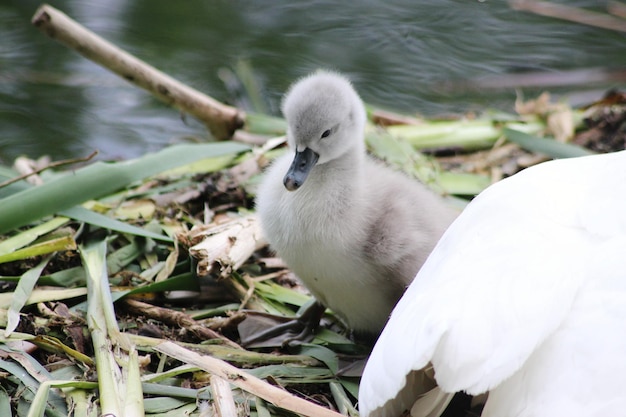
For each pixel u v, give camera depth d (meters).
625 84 9.25
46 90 9.03
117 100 8.96
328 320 5.89
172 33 10.16
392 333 3.61
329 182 5.43
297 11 10.73
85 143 8.23
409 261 5.28
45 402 4.51
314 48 9.88
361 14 10.58
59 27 7.28
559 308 3.37
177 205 6.55
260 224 5.69
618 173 4.01
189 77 9.27
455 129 7.73
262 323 5.55
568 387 3.26
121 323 5.45
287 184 5.32
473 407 4.12
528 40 10.06
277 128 7.89
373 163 6.13
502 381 3.36
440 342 3.31
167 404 4.73
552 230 3.72
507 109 8.84
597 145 7.75
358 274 5.30
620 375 3.22
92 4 10.63
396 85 9.23
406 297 3.99
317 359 5.26
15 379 4.80
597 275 3.47
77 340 5.12
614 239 3.62
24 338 5.04
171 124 8.62
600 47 9.94
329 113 5.45
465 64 9.59
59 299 5.48
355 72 9.41
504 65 9.61
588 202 3.82
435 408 3.75
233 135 7.89
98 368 4.80
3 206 5.82
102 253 5.79
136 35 10.04
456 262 3.74
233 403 4.55
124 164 6.36
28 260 5.83
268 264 6.14
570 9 10.67
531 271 3.49
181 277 5.70
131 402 4.56
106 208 6.38
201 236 5.84
